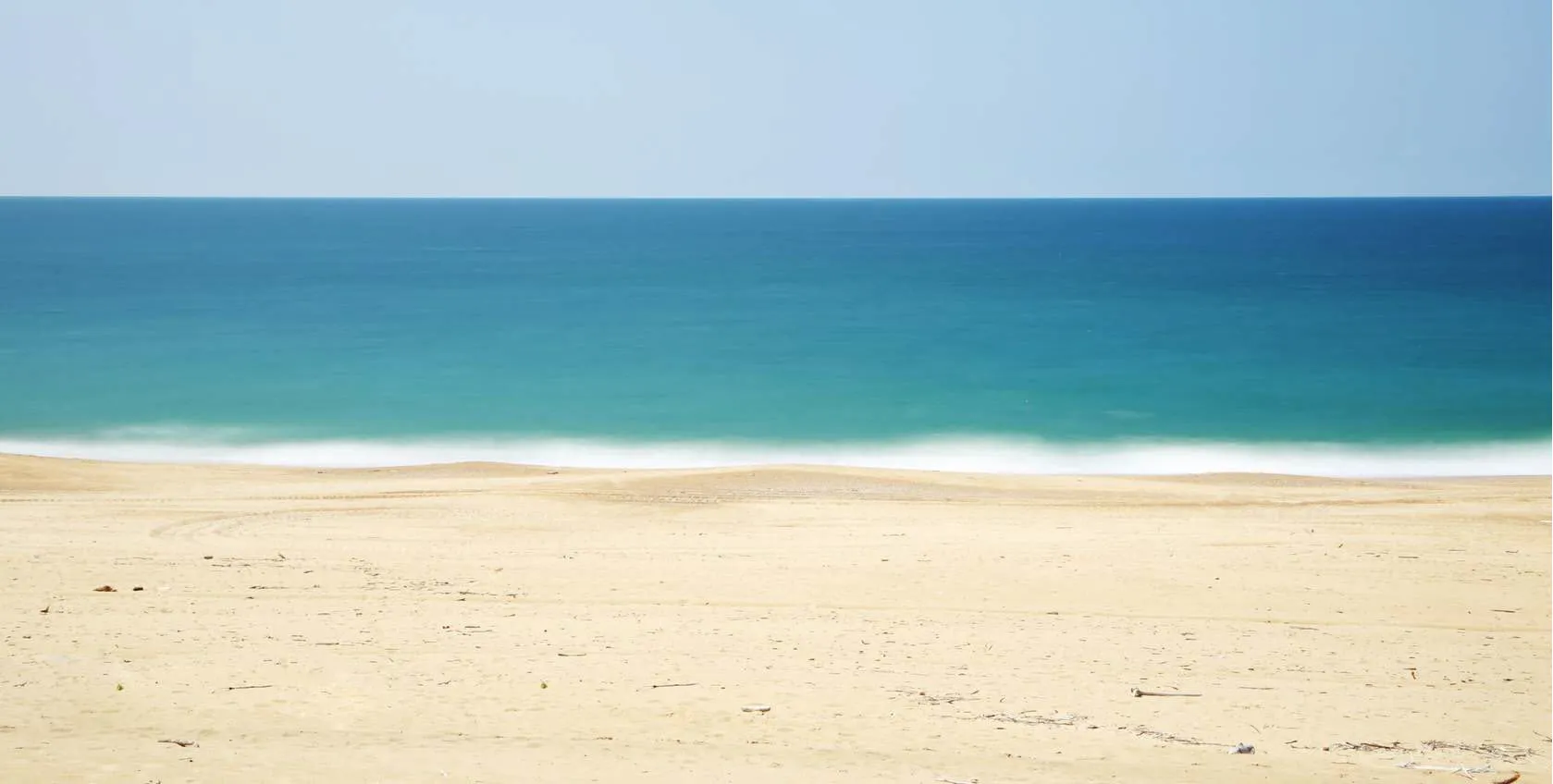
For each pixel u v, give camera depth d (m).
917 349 57.31
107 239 184.50
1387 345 58.03
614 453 34.69
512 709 10.66
